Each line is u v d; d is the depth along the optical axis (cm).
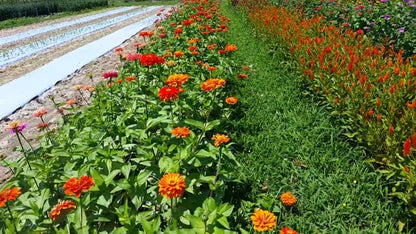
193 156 247
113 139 293
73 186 170
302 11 931
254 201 271
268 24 824
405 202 246
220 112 394
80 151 256
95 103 365
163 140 272
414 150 251
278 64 659
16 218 205
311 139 362
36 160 266
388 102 324
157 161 262
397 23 539
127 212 196
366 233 233
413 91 321
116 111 346
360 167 309
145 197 220
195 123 274
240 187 286
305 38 598
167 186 169
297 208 263
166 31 725
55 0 3184
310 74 447
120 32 1420
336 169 309
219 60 524
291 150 344
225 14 1596
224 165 268
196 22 738
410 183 233
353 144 350
